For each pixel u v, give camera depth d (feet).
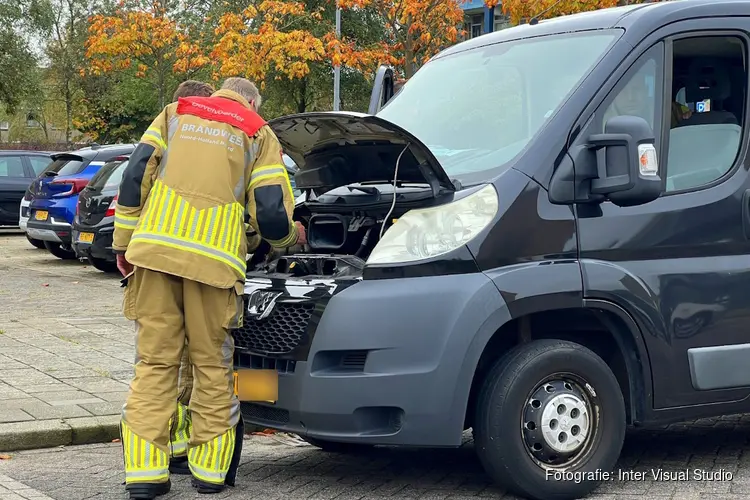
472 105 18.19
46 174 56.75
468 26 94.79
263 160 16.16
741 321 17.12
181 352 16.02
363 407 15.01
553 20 19.15
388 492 16.56
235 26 66.59
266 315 15.76
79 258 50.55
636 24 17.11
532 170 15.76
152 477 15.62
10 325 31.73
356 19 87.40
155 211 15.62
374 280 15.28
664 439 20.90
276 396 15.72
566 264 15.66
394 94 21.62
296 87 91.35
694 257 16.85
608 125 15.62
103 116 148.36
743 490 16.81
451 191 15.85
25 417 20.21
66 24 152.15
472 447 20.04
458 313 14.97
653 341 16.35
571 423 15.85
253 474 17.79
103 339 29.09
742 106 17.76
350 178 17.75
